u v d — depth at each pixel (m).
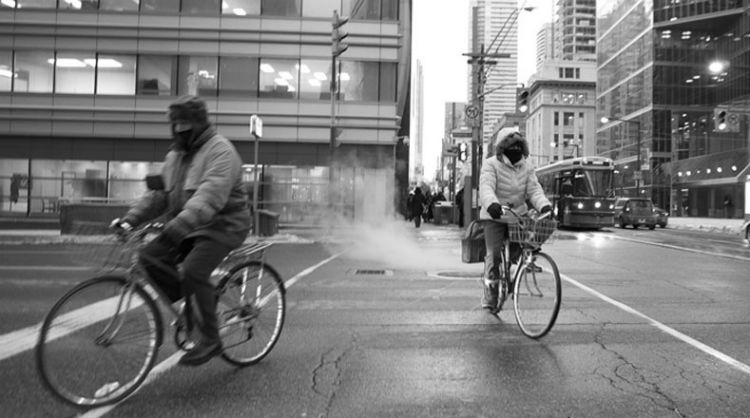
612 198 27.72
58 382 3.68
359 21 28.62
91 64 28.17
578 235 23.39
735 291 8.65
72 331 3.73
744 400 4.01
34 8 28.09
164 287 4.14
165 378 4.40
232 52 28.38
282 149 28.56
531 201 6.14
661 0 70.81
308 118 28.47
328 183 28.44
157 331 4.01
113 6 28.34
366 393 4.12
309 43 28.52
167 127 28.09
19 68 28.06
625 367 4.77
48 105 28.02
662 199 62.22
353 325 6.32
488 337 5.78
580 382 4.38
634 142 76.06
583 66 128.50
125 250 3.96
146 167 28.31
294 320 6.57
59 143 28.14
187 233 3.87
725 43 68.69
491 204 5.73
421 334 5.91
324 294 8.34
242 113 28.34
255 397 4.02
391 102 28.64
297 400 3.97
